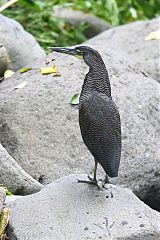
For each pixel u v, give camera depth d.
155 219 8.55
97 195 9.06
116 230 8.35
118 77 12.10
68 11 19.00
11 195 9.74
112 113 8.89
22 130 11.13
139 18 20.61
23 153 10.93
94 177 9.26
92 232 8.34
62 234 8.36
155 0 20.92
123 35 16.52
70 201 8.93
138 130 11.13
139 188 10.67
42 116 11.26
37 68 12.39
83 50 9.22
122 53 15.53
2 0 16.75
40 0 18.69
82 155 10.85
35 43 13.89
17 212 8.84
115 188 9.24
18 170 10.12
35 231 8.47
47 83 11.75
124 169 10.68
